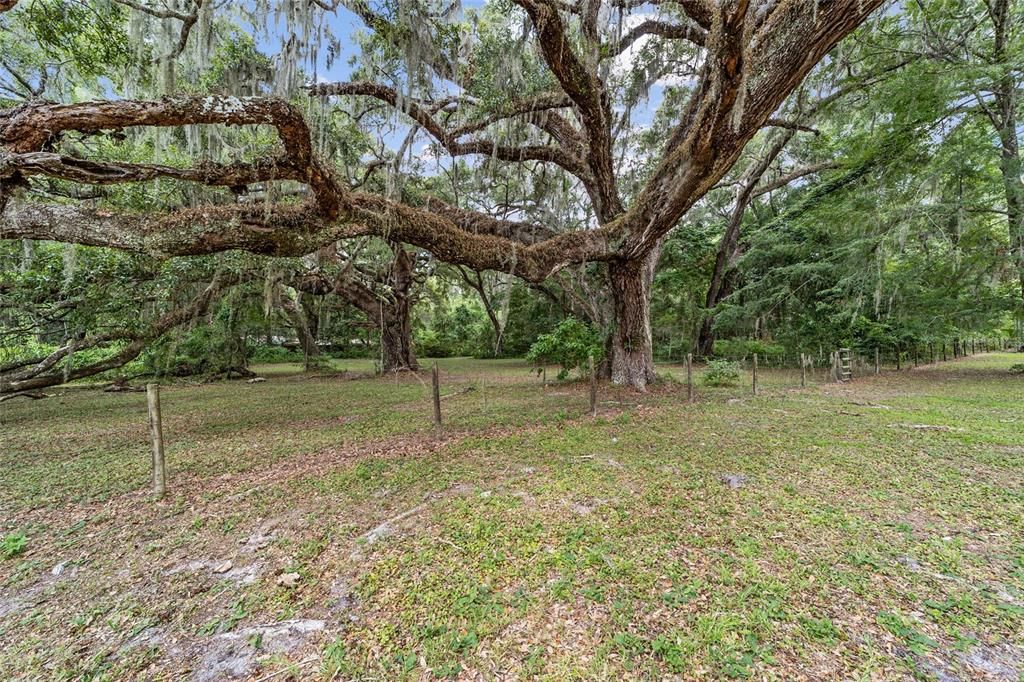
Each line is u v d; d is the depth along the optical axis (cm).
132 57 623
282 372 1714
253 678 182
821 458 441
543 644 194
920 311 1224
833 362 1102
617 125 1034
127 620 224
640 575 242
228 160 733
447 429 629
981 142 964
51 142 336
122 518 349
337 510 349
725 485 374
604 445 505
